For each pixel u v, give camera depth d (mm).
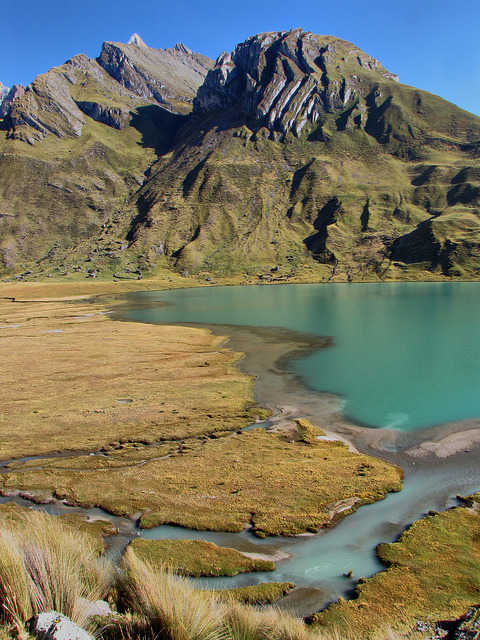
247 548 27000
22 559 9430
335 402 56344
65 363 80062
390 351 84688
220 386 64375
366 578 23422
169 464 39125
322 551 26453
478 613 13570
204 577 24062
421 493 33156
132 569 11477
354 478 35250
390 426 47719
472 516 29219
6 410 55344
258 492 33375
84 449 43906
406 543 26391
